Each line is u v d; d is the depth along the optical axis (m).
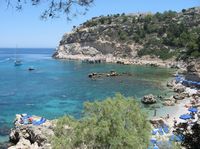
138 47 196.75
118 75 127.75
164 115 62.62
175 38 188.12
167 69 150.50
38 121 52.62
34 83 111.06
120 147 21.92
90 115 23.70
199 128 16.16
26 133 46.81
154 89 94.94
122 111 23.83
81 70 151.12
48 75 134.62
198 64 109.81
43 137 43.41
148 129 24.36
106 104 23.52
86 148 22.56
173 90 92.06
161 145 34.16
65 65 180.50
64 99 81.44
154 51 187.00
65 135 23.03
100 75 126.75
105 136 22.08
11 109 69.94
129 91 92.12
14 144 46.75
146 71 142.38
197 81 100.38
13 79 122.75
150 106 71.19
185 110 66.69
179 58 169.12
